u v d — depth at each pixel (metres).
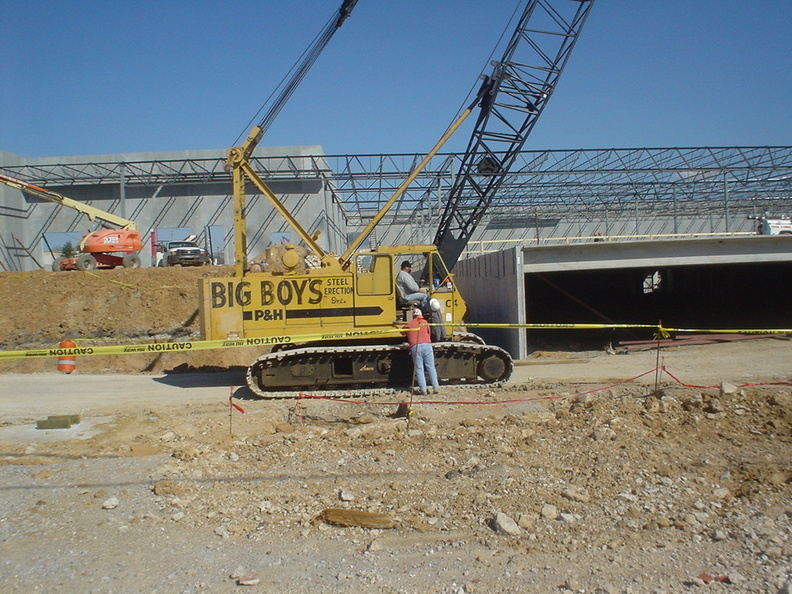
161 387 13.44
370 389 11.77
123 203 33.66
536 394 11.16
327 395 11.52
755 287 26.03
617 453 7.31
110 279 23.14
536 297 31.95
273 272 12.29
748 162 35.25
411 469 7.32
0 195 33.31
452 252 26.84
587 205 42.88
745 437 7.76
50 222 35.19
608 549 5.22
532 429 8.72
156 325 20.19
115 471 7.39
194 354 17.55
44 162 34.88
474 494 6.39
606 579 4.74
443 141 15.59
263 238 34.91
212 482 7.05
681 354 15.99
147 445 8.56
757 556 4.99
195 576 4.94
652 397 9.59
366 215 42.41
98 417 10.54
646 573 4.81
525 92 22.89
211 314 11.77
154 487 6.74
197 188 35.28
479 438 8.35
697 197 41.69
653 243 17.05
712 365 13.94
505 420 9.23
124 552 5.33
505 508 6.01
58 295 21.47
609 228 46.44
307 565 5.09
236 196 12.51
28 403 11.80
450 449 7.97
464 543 5.40
